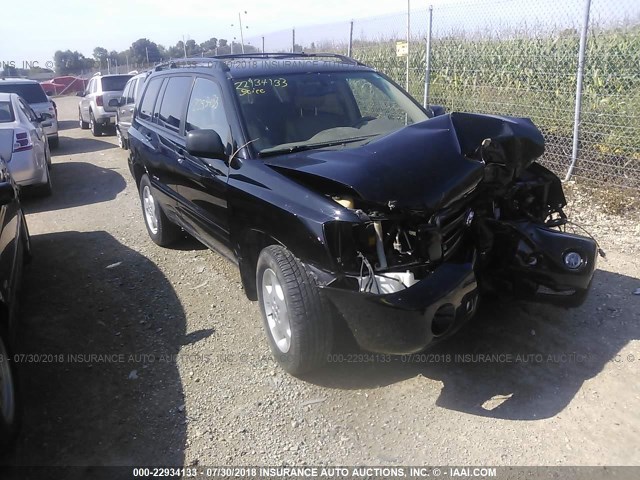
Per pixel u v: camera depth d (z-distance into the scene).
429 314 3.09
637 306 4.25
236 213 3.96
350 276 3.19
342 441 3.13
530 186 4.04
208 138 4.04
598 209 6.35
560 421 3.15
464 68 9.41
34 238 6.84
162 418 3.37
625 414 3.17
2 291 3.41
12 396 3.10
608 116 7.17
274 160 3.87
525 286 3.78
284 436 3.18
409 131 3.68
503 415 3.24
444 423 3.21
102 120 16.41
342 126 4.43
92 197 8.93
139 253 6.08
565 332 3.99
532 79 8.37
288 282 3.38
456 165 3.40
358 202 3.22
